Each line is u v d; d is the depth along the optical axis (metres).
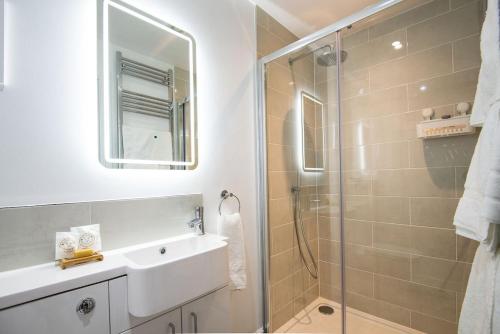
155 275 0.84
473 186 0.84
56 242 0.88
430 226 1.61
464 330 0.83
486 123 0.77
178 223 1.26
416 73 1.63
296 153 1.95
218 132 1.50
